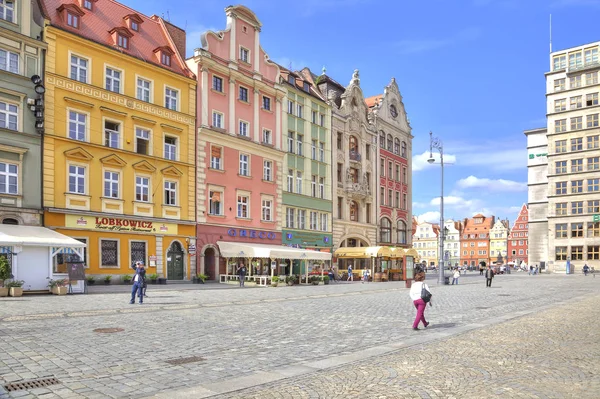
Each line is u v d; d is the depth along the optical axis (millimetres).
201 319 15305
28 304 18391
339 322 14977
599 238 76625
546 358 9609
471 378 7969
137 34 37438
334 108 55125
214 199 39906
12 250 23094
